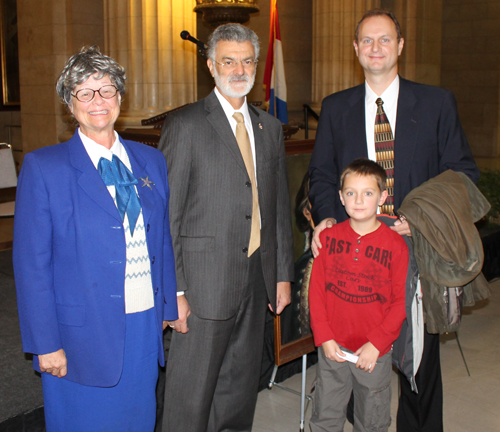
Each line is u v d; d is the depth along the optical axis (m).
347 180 1.95
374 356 1.92
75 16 5.91
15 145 7.62
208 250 1.98
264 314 2.21
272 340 3.06
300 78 7.76
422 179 2.09
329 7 6.48
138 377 1.66
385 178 1.96
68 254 1.54
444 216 1.89
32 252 1.49
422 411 2.25
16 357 2.57
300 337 2.75
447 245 1.89
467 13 9.74
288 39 7.56
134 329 1.63
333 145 2.28
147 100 4.71
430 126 2.08
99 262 1.54
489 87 9.68
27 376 2.38
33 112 6.53
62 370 1.56
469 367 3.29
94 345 1.56
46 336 1.50
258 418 2.74
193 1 4.83
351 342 2.04
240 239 2.00
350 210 1.94
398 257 1.96
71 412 1.63
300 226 2.83
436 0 7.22
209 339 2.04
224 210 1.97
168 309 1.80
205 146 1.94
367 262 1.98
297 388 3.08
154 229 1.66
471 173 2.06
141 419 1.70
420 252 1.95
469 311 4.20
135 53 4.67
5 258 4.31
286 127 2.88
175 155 1.93
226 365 2.20
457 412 2.79
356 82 6.57
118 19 4.69
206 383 2.07
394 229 2.01
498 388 3.04
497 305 4.32
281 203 2.25
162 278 1.74
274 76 3.67
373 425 2.06
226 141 1.96
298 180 2.81
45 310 1.50
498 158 9.71
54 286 1.56
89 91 1.49
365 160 1.97
